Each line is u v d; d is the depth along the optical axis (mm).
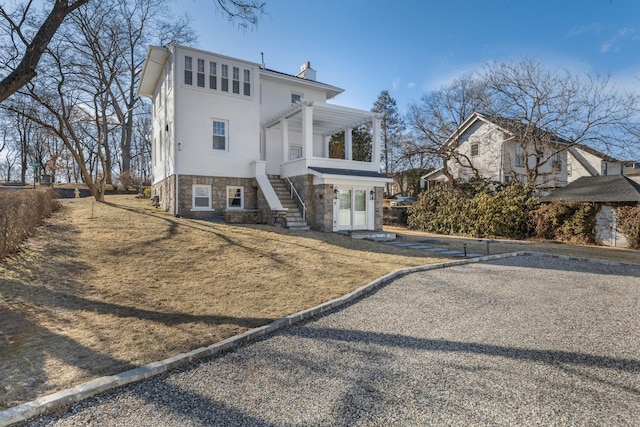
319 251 9562
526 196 16594
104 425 2543
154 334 4148
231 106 14570
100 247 8195
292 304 5414
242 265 7715
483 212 17031
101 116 27250
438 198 19719
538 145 22312
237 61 14719
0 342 3771
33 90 15195
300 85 18312
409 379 3268
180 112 13445
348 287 6457
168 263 7457
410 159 27000
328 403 2855
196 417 2652
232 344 3986
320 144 18953
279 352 3850
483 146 26562
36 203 9805
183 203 13430
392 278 7426
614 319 5012
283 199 14273
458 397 2963
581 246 13602
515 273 8125
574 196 15859
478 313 5262
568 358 3740
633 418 2674
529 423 2611
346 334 4402
